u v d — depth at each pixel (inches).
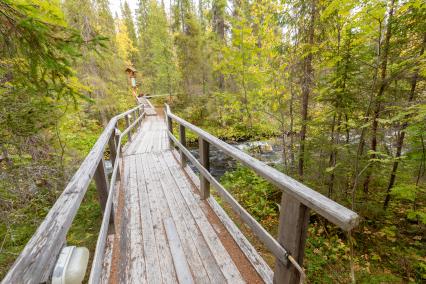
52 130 176.7
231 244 87.3
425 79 154.7
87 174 56.2
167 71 843.4
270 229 174.2
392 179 196.7
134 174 162.9
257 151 340.8
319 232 177.8
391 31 152.6
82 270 34.2
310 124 205.5
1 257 122.4
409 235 175.0
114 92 619.8
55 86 96.7
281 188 53.1
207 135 104.2
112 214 92.7
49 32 77.8
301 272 50.9
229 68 292.2
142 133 342.3
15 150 147.7
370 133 179.8
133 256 82.4
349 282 129.8
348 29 154.8
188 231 95.9
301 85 218.1
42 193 170.9
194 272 74.4
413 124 147.9
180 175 159.2
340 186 202.5
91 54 433.4
